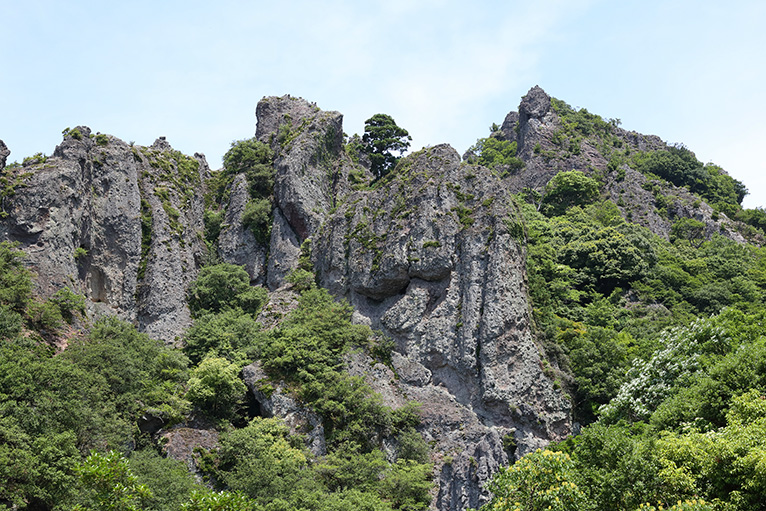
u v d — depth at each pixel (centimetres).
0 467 4450
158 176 8900
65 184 7569
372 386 7044
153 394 6306
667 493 3803
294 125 10181
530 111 15188
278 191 9144
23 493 4541
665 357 5716
